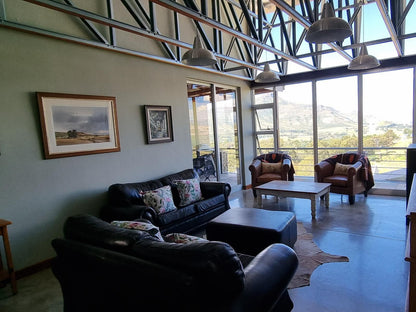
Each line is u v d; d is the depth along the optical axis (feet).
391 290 7.80
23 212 9.87
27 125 9.90
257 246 9.43
